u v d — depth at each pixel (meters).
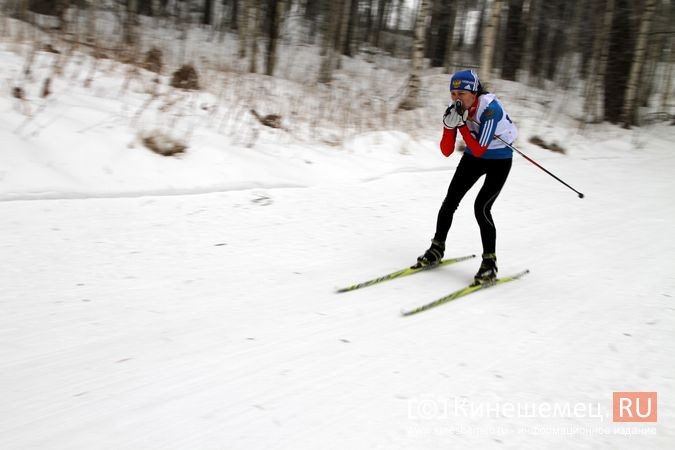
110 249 4.31
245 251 4.60
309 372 2.93
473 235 5.59
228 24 23.11
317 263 4.52
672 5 15.92
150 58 10.14
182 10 23.22
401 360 3.12
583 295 4.25
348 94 13.26
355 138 8.59
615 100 15.19
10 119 5.78
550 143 11.20
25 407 2.48
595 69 15.38
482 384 2.92
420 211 6.20
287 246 4.80
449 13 19.80
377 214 5.93
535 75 20.72
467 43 27.12
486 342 3.40
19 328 3.14
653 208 7.17
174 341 3.14
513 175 8.53
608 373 3.10
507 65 19.48
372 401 2.70
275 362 3.00
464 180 4.48
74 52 9.22
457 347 3.31
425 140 9.49
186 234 4.78
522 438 2.49
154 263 4.18
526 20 19.03
